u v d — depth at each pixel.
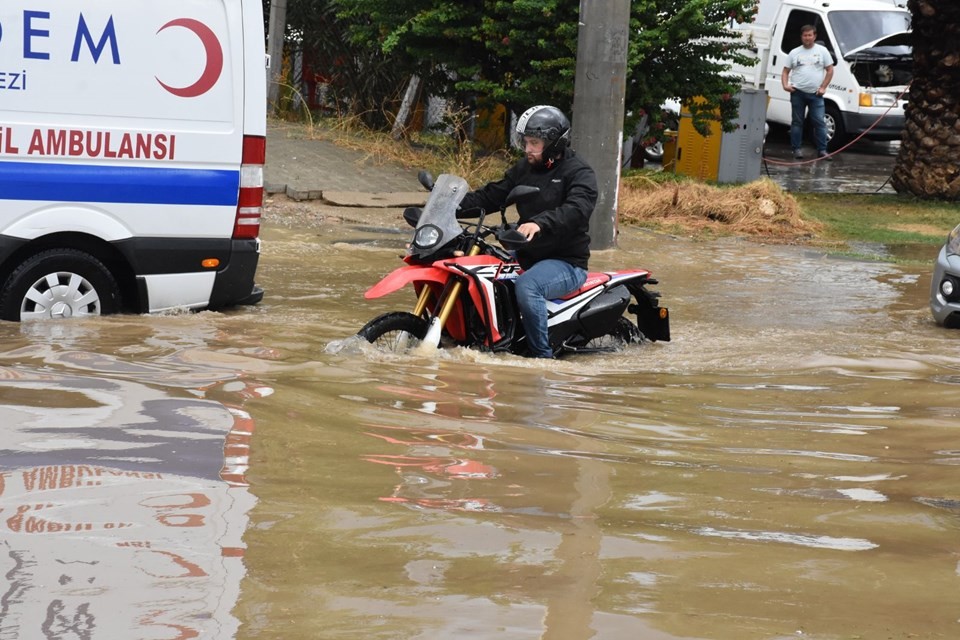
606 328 11.39
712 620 4.15
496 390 8.75
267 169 23.44
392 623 4.02
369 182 23.45
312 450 6.45
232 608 4.10
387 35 27.09
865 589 4.53
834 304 15.23
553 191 10.83
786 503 5.88
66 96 11.41
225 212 12.12
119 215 11.70
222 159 12.06
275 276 15.26
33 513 5.04
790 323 13.68
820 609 4.29
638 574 4.62
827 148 35.69
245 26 12.08
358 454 6.44
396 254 17.64
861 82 34.94
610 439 7.30
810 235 22.19
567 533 5.16
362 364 9.46
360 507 5.39
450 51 26.58
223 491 5.53
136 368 8.66
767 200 23.00
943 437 7.73
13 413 6.89
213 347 9.94
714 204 23.06
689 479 6.33
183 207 11.95
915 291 16.56
